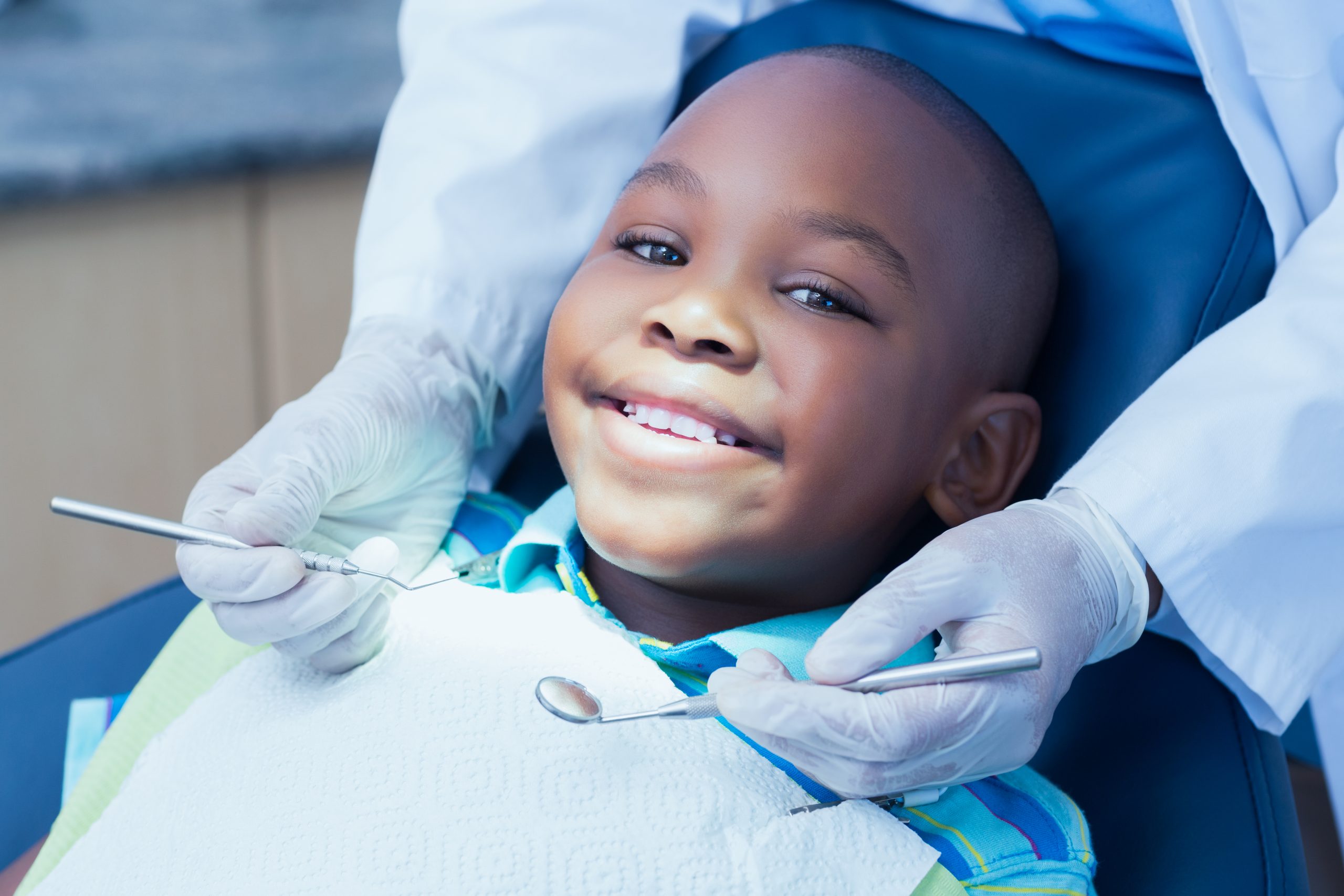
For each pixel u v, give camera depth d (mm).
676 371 683
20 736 903
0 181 1482
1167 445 721
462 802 594
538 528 767
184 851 625
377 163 1018
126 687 932
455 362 907
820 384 686
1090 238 861
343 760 620
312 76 1870
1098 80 889
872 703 582
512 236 956
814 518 707
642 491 690
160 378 1748
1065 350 851
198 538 655
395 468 806
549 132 966
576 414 728
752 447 692
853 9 976
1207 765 741
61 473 1731
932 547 657
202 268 1718
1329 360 731
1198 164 837
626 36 991
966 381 773
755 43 995
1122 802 753
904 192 734
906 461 746
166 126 1615
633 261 741
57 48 1942
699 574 717
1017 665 540
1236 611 734
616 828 589
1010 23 951
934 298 738
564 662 658
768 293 706
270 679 698
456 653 666
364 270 962
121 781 774
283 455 740
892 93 771
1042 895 637
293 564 648
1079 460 764
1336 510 726
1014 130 908
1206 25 798
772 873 589
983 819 661
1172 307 815
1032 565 660
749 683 586
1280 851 693
